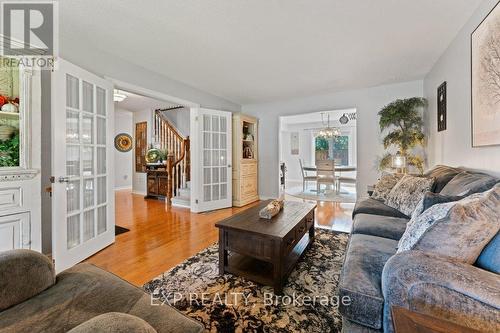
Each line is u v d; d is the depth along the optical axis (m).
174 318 0.82
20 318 0.80
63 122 2.03
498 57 1.59
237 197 4.71
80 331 0.57
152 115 6.27
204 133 4.23
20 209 1.78
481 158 1.85
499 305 0.72
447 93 2.61
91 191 2.39
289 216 2.20
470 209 0.93
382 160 3.63
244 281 1.85
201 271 2.01
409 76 3.51
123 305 0.88
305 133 8.65
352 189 6.92
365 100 4.11
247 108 5.44
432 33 2.29
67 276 1.06
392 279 0.90
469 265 0.86
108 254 2.37
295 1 1.81
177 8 1.90
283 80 3.68
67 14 1.97
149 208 4.50
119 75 2.81
